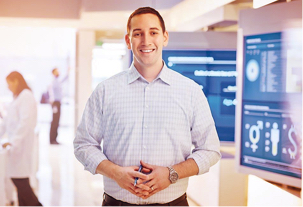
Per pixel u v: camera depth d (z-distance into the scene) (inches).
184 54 197.2
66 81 370.0
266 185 122.6
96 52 398.9
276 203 116.0
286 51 119.6
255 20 129.8
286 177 119.3
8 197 172.4
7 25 286.5
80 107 341.4
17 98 164.7
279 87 122.7
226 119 198.8
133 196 73.4
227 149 197.2
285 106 120.3
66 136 410.0
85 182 233.3
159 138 73.3
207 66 198.1
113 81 75.8
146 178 68.2
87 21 256.2
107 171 71.3
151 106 73.9
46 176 242.8
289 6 118.0
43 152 324.2
